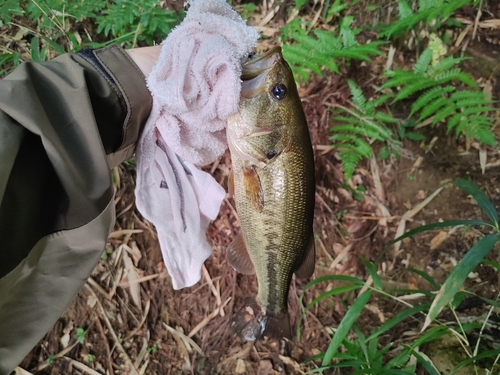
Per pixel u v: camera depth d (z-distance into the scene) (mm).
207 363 670
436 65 631
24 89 258
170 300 692
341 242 697
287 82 383
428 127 677
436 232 665
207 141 381
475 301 625
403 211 684
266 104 377
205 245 415
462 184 452
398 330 645
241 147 382
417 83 619
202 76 325
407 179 687
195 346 676
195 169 398
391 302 663
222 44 324
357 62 707
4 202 248
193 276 419
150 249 695
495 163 647
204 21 328
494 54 656
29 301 287
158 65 319
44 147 253
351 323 458
